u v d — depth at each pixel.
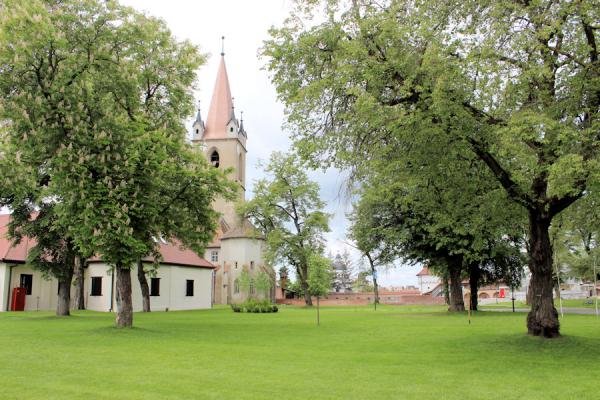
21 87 18.75
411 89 14.53
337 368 11.57
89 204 17.91
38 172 22.38
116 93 20.97
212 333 20.06
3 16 17.47
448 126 14.26
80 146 18.78
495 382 9.98
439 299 68.69
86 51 20.41
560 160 11.85
